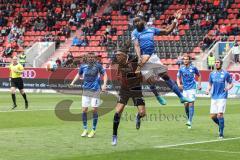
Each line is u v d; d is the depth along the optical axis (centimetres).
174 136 2772
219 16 7925
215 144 2480
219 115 2736
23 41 8600
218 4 8100
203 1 8219
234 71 6450
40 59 8012
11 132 2858
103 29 8375
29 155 2133
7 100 5444
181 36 7750
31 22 8819
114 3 8706
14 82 4416
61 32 8481
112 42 8031
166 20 8131
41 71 7288
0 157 2080
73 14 8738
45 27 8681
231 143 2517
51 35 8500
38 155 2134
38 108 4481
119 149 2312
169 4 8388
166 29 2220
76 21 8625
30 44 8531
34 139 2598
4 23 8988
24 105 4822
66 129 3012
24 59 7606
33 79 7338
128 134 2831
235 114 4156
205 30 7738
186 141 2586
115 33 8175
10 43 8606
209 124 3384
